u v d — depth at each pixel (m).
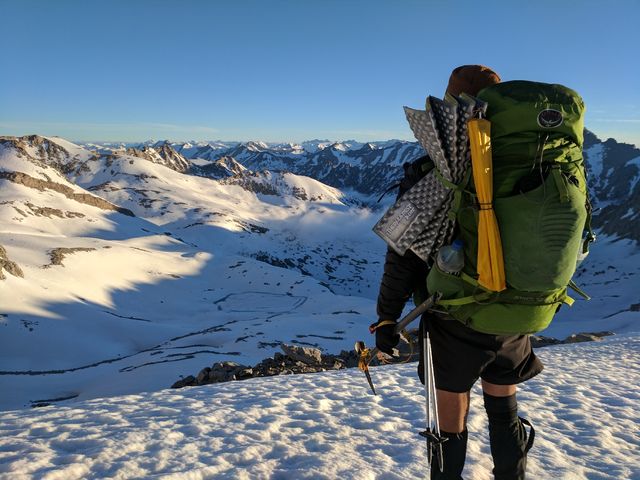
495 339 1.79
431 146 1.67
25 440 2.92
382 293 1.85
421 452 2.76
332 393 4.60
